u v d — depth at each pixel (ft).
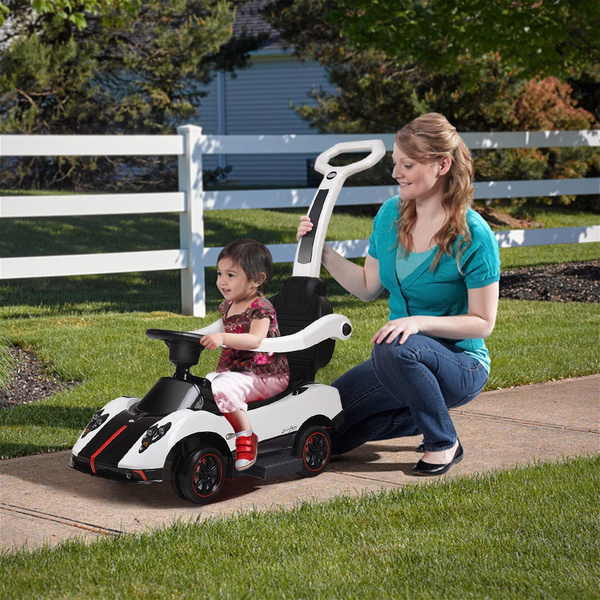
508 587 9.58
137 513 12.48
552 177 59.26
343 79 61.05
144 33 66.18
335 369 20.58
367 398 14.80
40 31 62.75
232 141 30.83
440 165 13.70
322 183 15.06
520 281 35.24
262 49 85.46
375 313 28.68
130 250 43.04
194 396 13.04
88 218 52.54
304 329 13.67
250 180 90.12
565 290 33.50
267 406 13.41
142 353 22.45
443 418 13.99
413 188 13.79
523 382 20.17
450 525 11.41
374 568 10.14
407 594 9.45
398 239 14.33
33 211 27.63
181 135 29.35
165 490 13.58
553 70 40.24
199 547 10.82
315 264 14.55
